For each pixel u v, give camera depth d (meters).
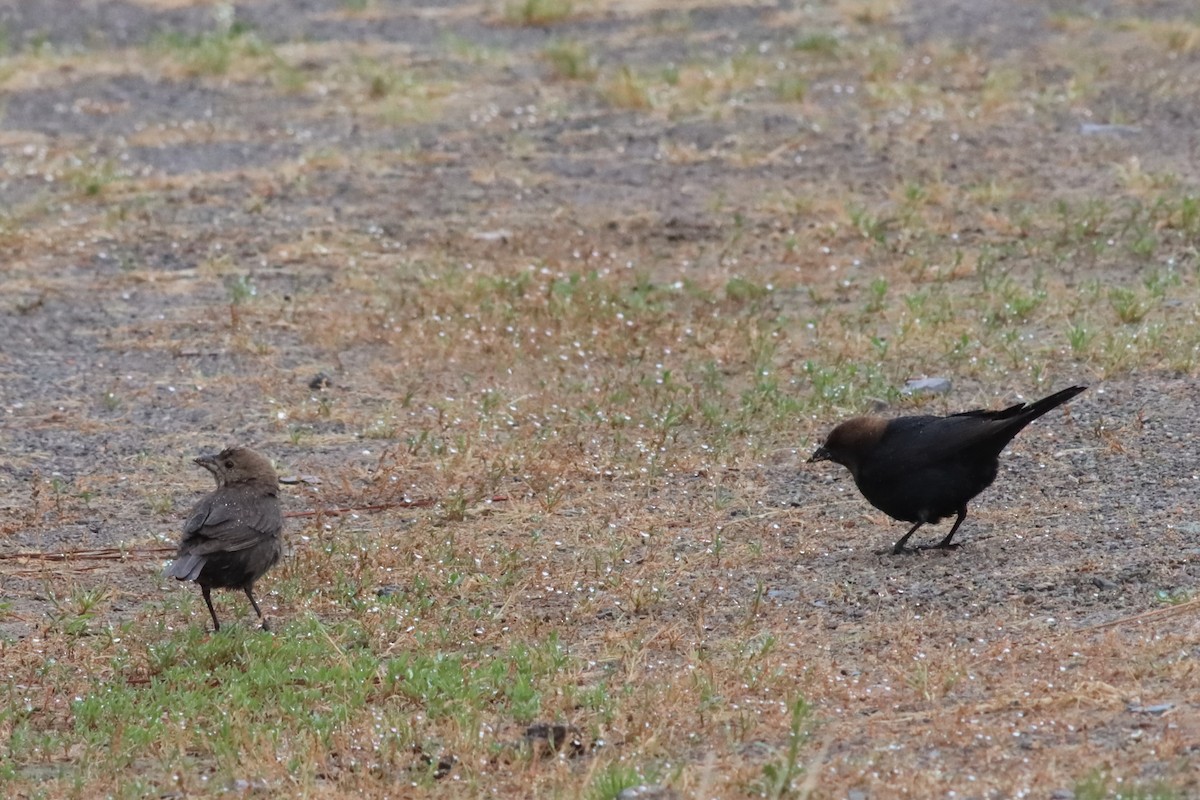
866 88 25.30
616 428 13.94
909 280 17.42
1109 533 11.19
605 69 27.64
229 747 8.70
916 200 19.66
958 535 11.52
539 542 11.84
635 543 11.79
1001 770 7.87
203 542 10.08
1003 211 19.34
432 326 16.50
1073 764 7.85
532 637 10.20
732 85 25.94
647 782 7.92
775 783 7.77
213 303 17.69
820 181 21.02
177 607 10.98
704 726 8.70
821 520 12.05
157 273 18.62
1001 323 15.93
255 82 28.05
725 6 32.31
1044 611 9.96
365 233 19.78
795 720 8.38
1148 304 15.82
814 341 15.83
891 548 11.38
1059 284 16.94
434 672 9.42
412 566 11.45
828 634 9.94
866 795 7.72
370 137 24.33
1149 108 23.50
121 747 8.77
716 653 9.75
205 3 33.91
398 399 15.02
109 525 12.52
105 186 21.83
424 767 8.50
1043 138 22.36
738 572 11.12
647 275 17.45
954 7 31.08
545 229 19.58
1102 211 18.91
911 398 14.20
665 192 20.98
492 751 8.52
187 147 24.12
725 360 15.52
